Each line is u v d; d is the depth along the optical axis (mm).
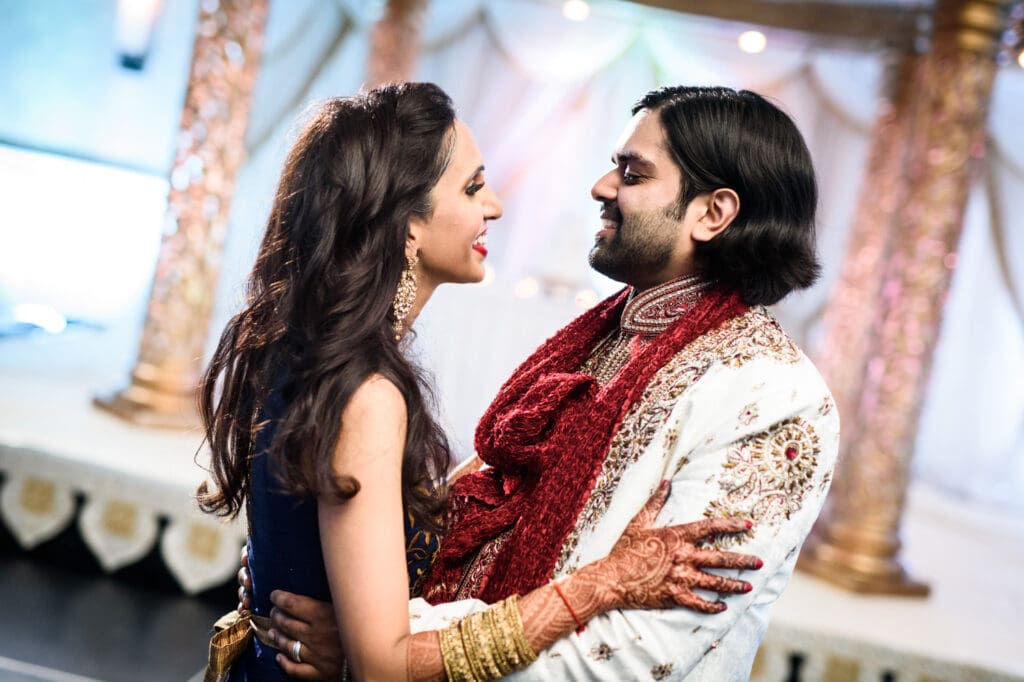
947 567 4758
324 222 1490
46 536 3648
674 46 6426
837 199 6359
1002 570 4887
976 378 6457
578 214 6395
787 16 4715
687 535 1387
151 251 6422
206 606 3584
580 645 1378
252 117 6305
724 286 1608
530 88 6547
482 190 1626
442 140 1556
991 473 6449
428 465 1570
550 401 1578
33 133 6195
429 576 1658
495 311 5621
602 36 6473
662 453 1477
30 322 4727
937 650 3352
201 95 4500
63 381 5121
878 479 4035
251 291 1604
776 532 1419
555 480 1536
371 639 1369
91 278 6367
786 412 1445
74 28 6141
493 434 1659
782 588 1521
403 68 5391
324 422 1391
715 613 1391
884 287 4152
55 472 3635
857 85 6277
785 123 1593
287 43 6293
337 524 1398
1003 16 3951
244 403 1601
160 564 3654
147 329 4512
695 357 1525
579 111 6547
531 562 1507
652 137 1596
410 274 1582
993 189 6238
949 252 4051
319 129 1553
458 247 1583
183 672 3139
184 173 4516
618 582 1377
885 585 3928
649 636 1375
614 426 1522
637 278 1660
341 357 1422
